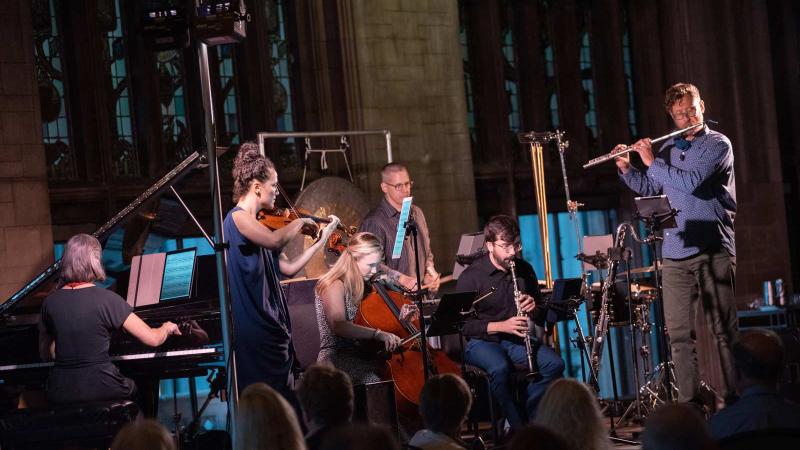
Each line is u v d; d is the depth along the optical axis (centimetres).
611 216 1596
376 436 330
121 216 840
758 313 1459
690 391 853
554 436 341
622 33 1614
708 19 1596
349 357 802
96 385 760
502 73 1495
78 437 726
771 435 408
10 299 822
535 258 1530
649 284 1135
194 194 1279
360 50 1333
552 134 1152
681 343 859
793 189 1725
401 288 831
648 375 1073
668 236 862
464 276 889
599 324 945
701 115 864
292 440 421
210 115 711
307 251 794
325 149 1318
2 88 1105
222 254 706
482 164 1479
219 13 696
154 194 851
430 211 1351
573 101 1559
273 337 739
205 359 797
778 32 1717
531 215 1530
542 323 889
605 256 1019
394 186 1025
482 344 856
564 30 1564
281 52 1362
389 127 1338
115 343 829
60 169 1212
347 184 1220
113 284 933
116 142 1252
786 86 1717
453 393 470
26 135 1115
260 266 737
